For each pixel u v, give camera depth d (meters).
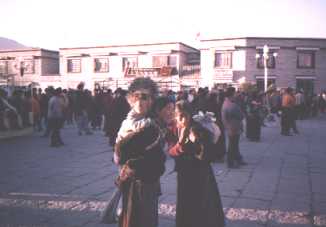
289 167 7.99
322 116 25.48
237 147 8.00
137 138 3.14
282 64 33.06
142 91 3.27
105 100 13.64
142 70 35.47
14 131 12.95
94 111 14.98
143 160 3.14
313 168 7.89
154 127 3.25
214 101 8.91
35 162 8.34
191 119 3.66
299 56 33.31
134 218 3.16
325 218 4.72
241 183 6.55
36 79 41.66
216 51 34.00
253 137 12.12
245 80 33.00
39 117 14.70
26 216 4.72
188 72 36.09
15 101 13.99
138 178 3.15
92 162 8.36
